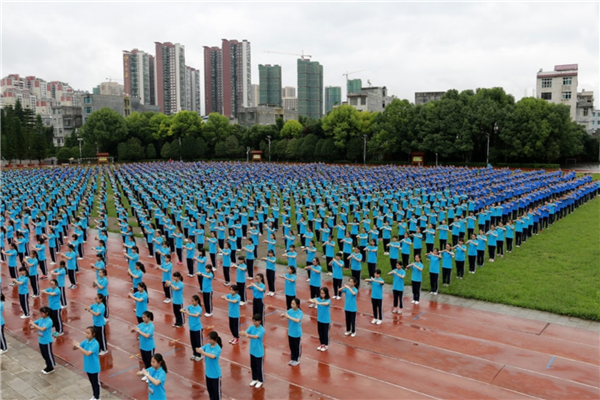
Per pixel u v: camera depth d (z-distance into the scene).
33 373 13.20
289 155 95.94
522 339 14.66
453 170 59.50
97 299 14.13
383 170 57.97
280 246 27.75
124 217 30.53
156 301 18.81
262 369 12.16
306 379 12.41
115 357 14.02
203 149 101.06
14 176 57.09
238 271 18.03
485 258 23.91
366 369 12.89
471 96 80.94
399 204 31.66
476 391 11.66
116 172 62.03
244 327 15.88
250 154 102.88
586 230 29.36
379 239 28.09
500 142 78.56
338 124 88.88
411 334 15.17
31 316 17.75
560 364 13.02
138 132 105.19
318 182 46.44
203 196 39.41
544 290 18.52
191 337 13.51
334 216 31.05
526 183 42.59
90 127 99.94
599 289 18.41
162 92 194.62
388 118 82.69
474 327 15.65
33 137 90.00
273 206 32.78
